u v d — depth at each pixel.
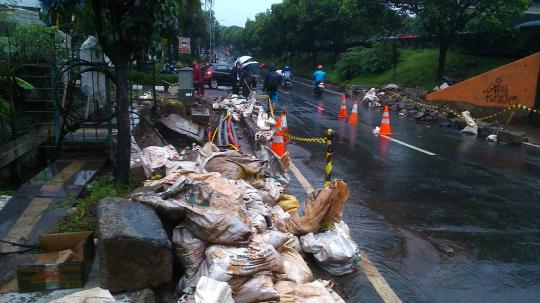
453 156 11.38
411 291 4.71
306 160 10.33
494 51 25.17
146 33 5.79
